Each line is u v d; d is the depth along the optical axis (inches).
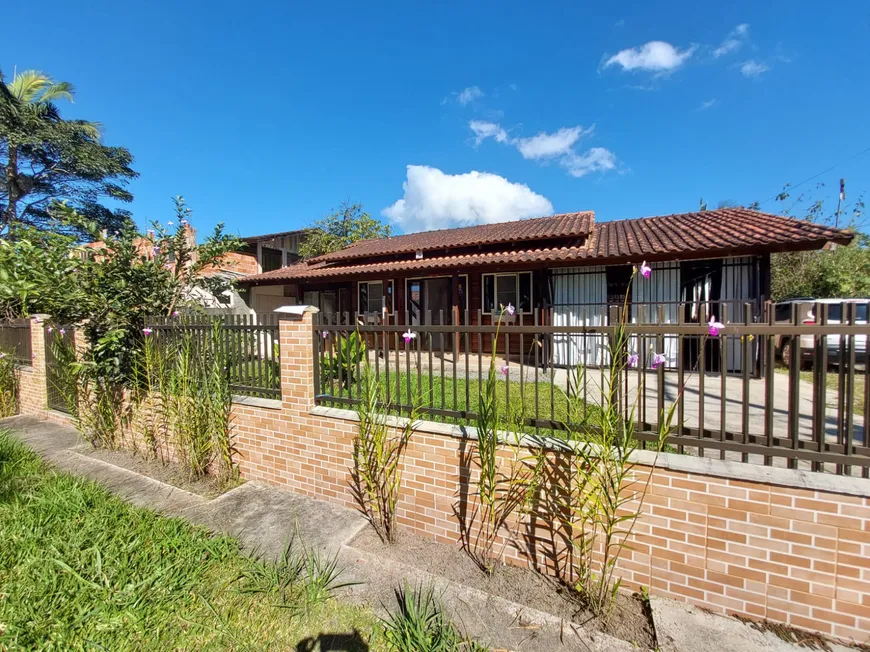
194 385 160.4
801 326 78.0
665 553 86.8
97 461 183.9
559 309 375.2
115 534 116.3
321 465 139.9
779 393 230.5
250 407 157.2
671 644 75.7
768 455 80.9
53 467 174.6
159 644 79.1
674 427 91.0
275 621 85.1
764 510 78.3
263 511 133.0
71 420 237.5
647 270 91.1
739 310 308.8
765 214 370.9
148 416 188.9
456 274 391.9
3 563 103.0
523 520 101.5
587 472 89.5
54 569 99.7
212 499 142.6
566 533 96.0
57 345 216.8
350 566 103.7
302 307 142.7
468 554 108.7
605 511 84.4
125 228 209.3
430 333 117.2
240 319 162.1
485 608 88.1
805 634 76.3
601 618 84.2
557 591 93.4
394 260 486.6
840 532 73.5
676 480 85.0
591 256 320.8
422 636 78.6
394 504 113.8
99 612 86.0
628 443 84.4
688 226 373.7
